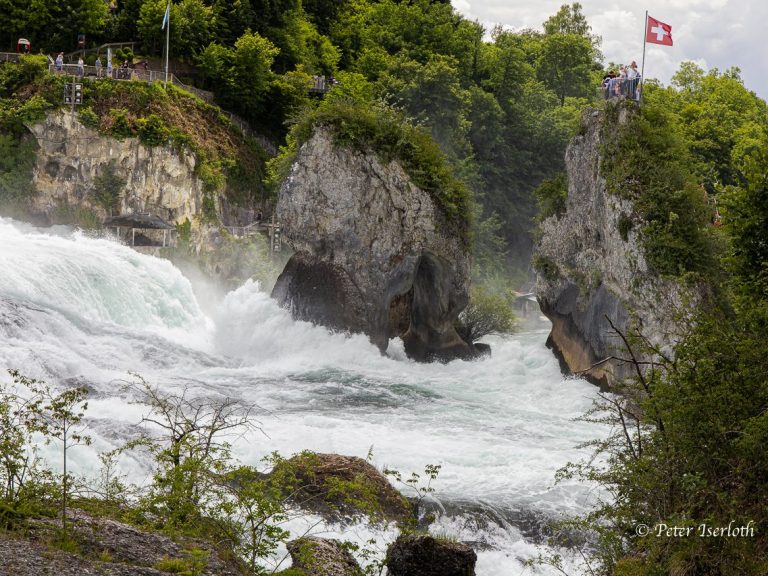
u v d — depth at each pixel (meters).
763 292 27.86
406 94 87.38
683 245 38.97
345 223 48.66
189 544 16.73
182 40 81.25
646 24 45.00
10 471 17.30
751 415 18.95
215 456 27.02
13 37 77.31
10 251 44.34
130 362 38.28
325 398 38.03
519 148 101.19
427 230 48.69
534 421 36.59
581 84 122.88
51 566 14.12
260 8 89.44
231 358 46.03
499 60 105.94
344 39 103.19
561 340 47.31
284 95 82.62
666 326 38.69
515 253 98.19
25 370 31.56
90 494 21.41
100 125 67.94
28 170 66.88
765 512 17.89
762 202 29.58
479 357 49.97
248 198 76.06
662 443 19.73
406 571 19.58
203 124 74.44
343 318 48.53
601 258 43.53
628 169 41.66
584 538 24.22
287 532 18.03
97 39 82.69
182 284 52.06
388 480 26.34
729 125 90.88
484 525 24.86
